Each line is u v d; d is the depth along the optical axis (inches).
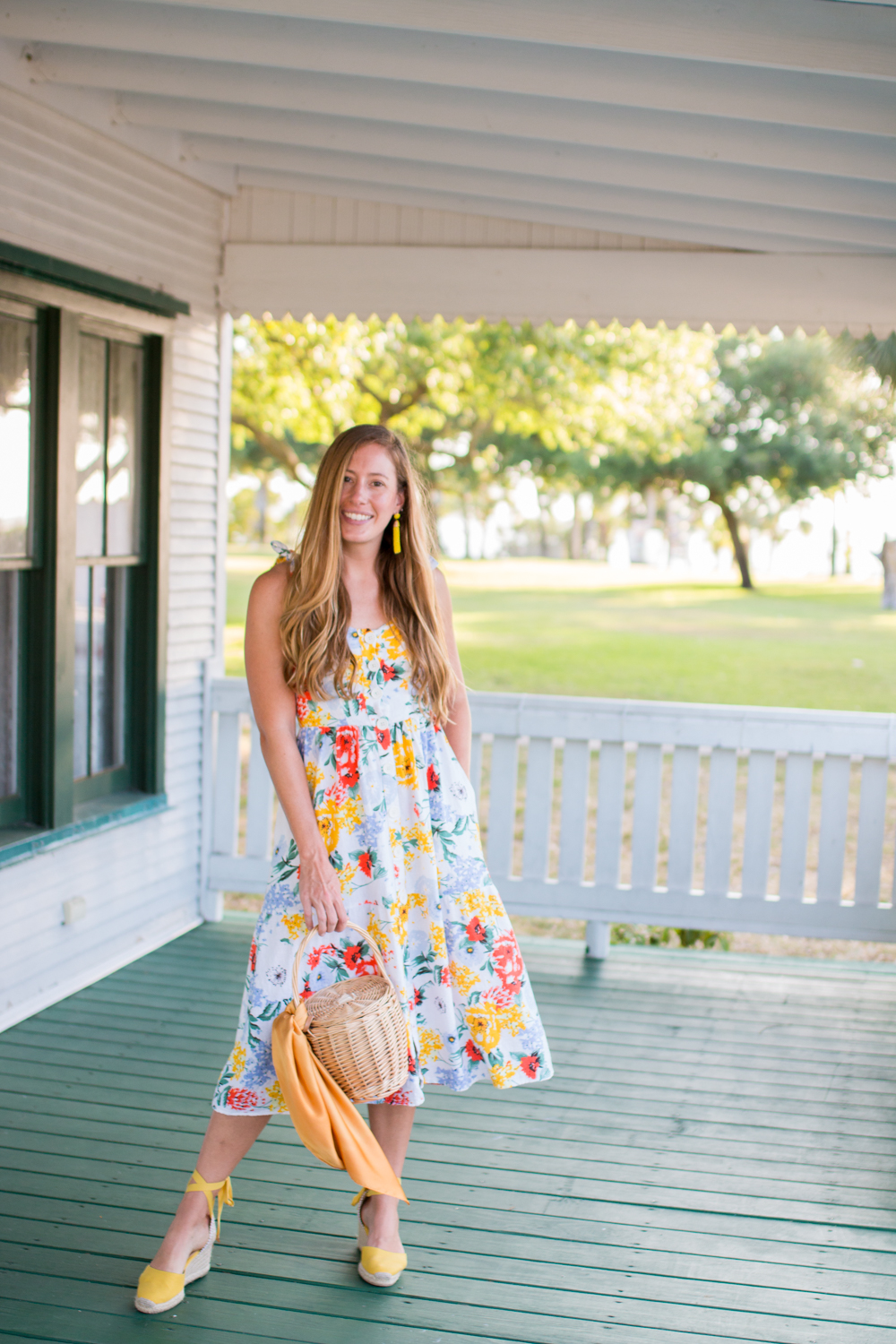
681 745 186.1
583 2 118.5
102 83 149.3
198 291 199.5
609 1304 98.7
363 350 662.5
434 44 133.0
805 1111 136.7
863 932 184.2
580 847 189.8
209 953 188.4
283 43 134.4
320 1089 89.8
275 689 97.3
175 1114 130.8
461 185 181.2
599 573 1547.7
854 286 190.7
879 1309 99.3
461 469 1079.0
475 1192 116.6
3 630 157.9
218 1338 92.1
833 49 117.6
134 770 191.5
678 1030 160.6
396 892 97.3
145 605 189.3
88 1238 105.3
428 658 99.3
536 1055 101.4
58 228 159.2
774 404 1135.0
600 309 196.2
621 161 163.2
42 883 162.1
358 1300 98.0
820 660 828.6
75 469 164.9
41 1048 147.6
